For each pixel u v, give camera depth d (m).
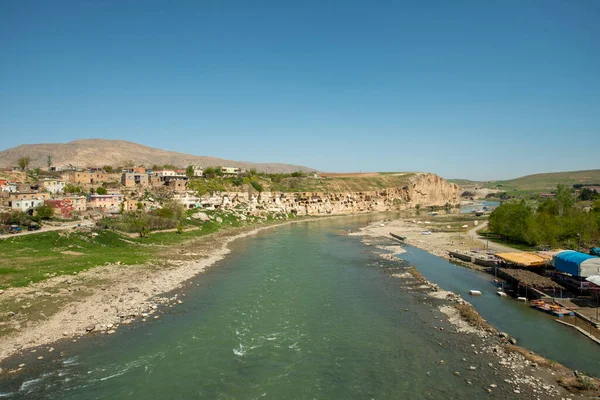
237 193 164.38
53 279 52.84
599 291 49.22
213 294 53.66
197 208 138.62
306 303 50.09
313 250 91.31
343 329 41.34
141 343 37.22
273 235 119.06
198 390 29.36
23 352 34.28
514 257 66.12
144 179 158.25
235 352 35.78
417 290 56.38
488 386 29.52
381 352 35.78
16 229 75.75
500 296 53.75
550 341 37.78
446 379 30.69
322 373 32.03
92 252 72.62
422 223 156.38
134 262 68.06
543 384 29.58
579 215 88.62
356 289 56.81
